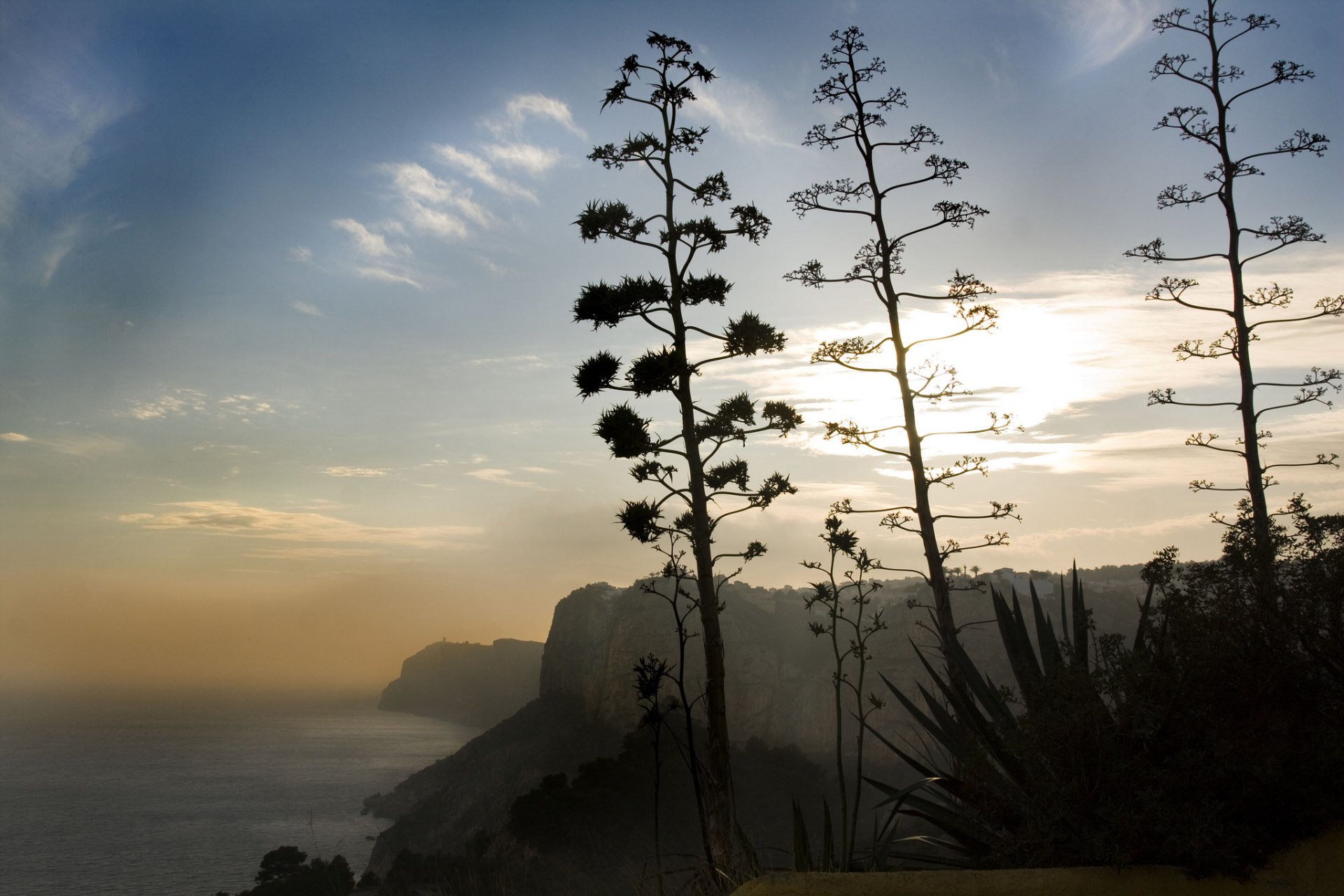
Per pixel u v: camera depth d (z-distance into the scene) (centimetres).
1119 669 311
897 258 1159
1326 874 270
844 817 413
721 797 653
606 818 2739
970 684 446
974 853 379
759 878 284
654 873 494
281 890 3228
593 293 952
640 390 928
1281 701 321
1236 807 288
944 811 399
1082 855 298
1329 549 339
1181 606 338
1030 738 316
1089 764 311
